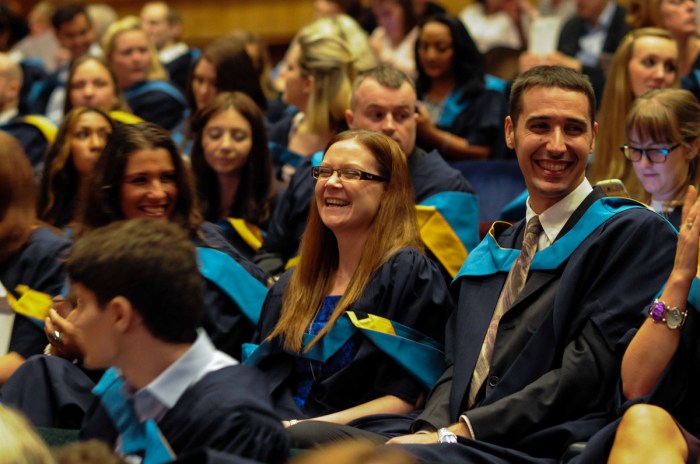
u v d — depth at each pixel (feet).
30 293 24.43
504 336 20.66
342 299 22.02
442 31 36.52
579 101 20.80
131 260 15.44
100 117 29.86
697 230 18.94
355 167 22.24
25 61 53.52
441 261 27.86
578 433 19.01
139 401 15.75
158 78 44.29
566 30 42.70
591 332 19.77
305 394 21.94
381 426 20.61
